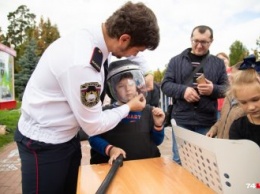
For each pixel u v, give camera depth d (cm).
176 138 141
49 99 152
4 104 1530
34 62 2516
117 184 121
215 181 115
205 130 298
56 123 155
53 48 150
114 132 178
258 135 149
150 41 146
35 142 157
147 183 123
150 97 391
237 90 145
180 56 319
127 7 144
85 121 142
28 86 165
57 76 144
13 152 587
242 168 105
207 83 277
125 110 159
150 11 147
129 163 150
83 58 138
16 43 5103
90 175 134
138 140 178
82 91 137
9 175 438
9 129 816
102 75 157
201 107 294
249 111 144
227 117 213
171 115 313
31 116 158
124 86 170
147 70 215
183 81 309
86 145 571
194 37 304
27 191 161
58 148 159
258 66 142
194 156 126
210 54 312
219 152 106
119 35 143
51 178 160
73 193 173
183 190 116
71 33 149
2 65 1520
